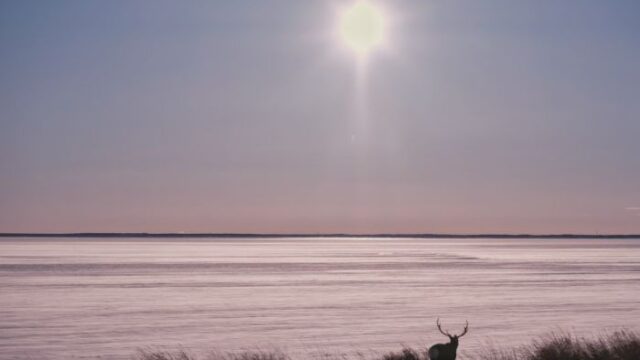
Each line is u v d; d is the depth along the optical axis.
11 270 98.56
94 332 39.19
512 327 41.31
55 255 162.38
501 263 129.88
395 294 63.41
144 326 41.69
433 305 54.03
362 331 39.97
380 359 27.80
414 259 151.25
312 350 33.72
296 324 42.94
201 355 31.75
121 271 97.94
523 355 25.70
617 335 29.06
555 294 63.19
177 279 82.12
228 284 74.88
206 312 49.03
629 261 138.25
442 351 19.31
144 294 62.38
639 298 59.09
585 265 120.88
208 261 134.62
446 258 157.50
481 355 27.34
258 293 64.06
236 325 42.38
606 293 64.06
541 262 134.12
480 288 70.19
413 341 36.34
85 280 79.31
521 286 72.88
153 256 160.88
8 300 56.31
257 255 175.88
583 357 20.36
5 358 31.69
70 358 31.66
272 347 34.53
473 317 46.25
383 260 144.38
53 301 55.72
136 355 32.28
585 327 41.03
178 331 39.81
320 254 188.50
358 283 77.00
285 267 112.56
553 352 21.05
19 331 39.34
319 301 56.97
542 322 43.56
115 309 50.44
